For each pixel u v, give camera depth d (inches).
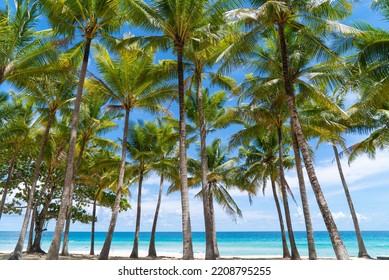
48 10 533.3
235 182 1034.7
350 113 570.6
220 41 597.6
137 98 733.3
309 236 618.8
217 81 769.6
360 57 461.4
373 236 4028.1
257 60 647.1
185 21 552.1
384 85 460.1
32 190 655.8
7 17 544.1
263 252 1968.5
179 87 555.2
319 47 536.7
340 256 413.7
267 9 475.5
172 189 1098.1
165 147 1057.5
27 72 576.7
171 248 2374.5
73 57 635.5
